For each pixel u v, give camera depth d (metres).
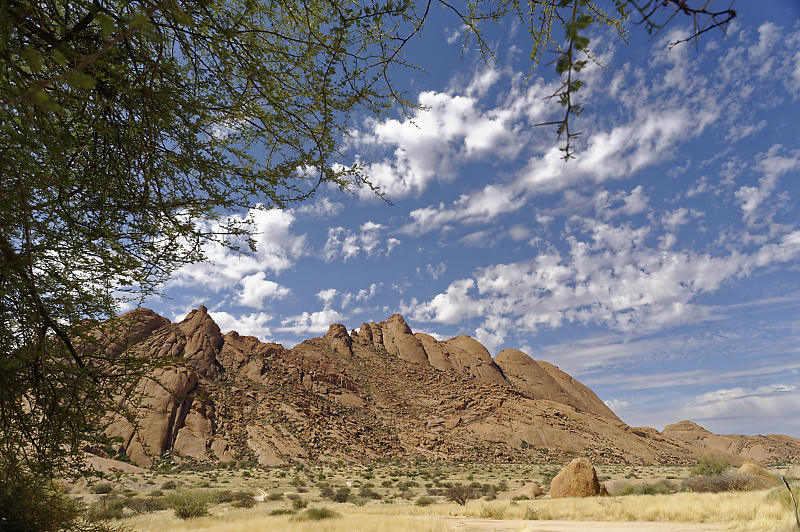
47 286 2.55
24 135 1.94
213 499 34.81
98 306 2.68
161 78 2.41
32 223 2.41
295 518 19.41
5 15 1.51
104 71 2.05
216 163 2.70
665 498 20.45
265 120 2.62
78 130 2.60
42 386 2.43
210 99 2.59
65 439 2.49
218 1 2.49
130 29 0.98
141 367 2.60
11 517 3.06
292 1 2.32
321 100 2.53
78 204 2.68
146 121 2.27
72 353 2.57
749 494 18.22
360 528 14.62
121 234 2.76
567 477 30.66
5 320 2.27
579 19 0.77
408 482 61.53
